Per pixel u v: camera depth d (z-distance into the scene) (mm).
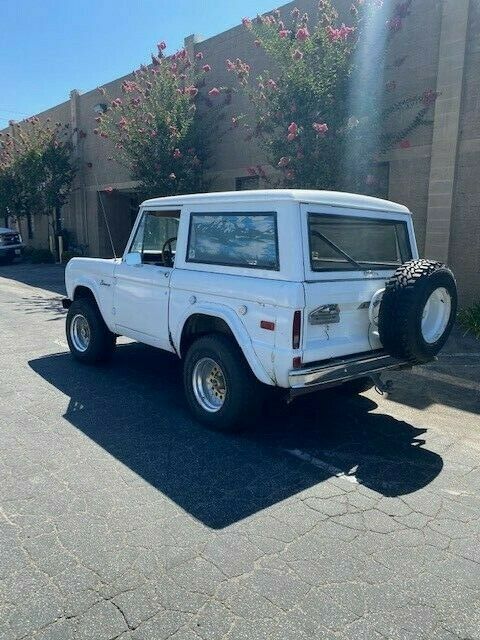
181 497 3531
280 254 4125
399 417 5184
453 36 9055
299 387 3996
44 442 4363
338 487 3730
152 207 5527
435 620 2463
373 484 3789
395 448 4434
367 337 4621
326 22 9164
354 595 2619
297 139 9469
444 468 4070
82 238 22188
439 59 9305
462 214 9391
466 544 3074
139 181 15898
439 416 5223
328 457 4230
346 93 9148
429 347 4441
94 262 6395
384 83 9703
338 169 9430
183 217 5059
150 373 6445
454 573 2809
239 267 4449
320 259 4312
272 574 2764
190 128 13531
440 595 2635
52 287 15070
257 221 4320
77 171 21625
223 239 4641
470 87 9023
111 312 6137
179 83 13586
